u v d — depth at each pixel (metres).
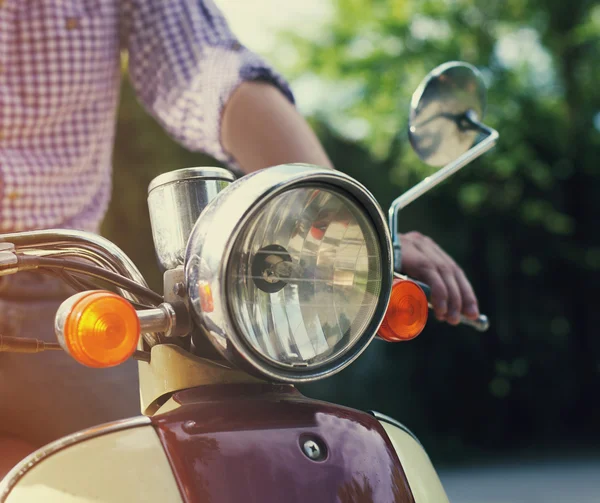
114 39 1.49
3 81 1.35
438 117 1.36
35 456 0.88
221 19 1.52
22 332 1.31
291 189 0.89
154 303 0.98
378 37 11.28
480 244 11.69
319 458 0.91
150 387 1.03
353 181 0.91
